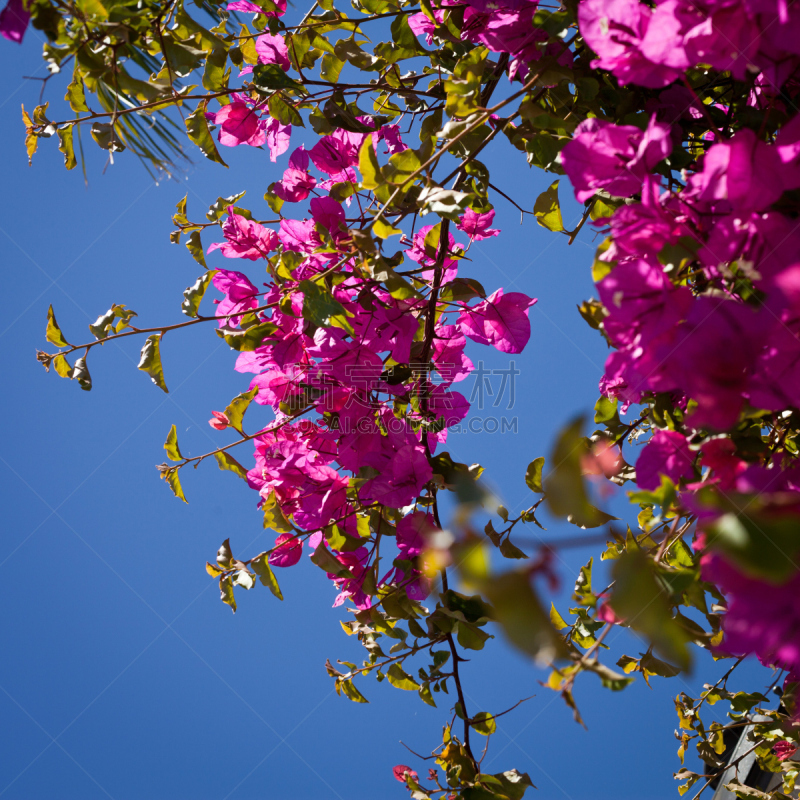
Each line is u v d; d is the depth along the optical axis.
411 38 1.00
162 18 0.90
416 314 0.99
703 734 1.08
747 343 0.69
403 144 1.04
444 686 1.00
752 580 0.57
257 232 1.02
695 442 0.82
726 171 0.75
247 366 1.02
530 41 0.93
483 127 0.94
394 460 0.94
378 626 0.96
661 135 0.79
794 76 0.84
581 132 0.81
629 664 0.98
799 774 1.05
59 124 0.95
